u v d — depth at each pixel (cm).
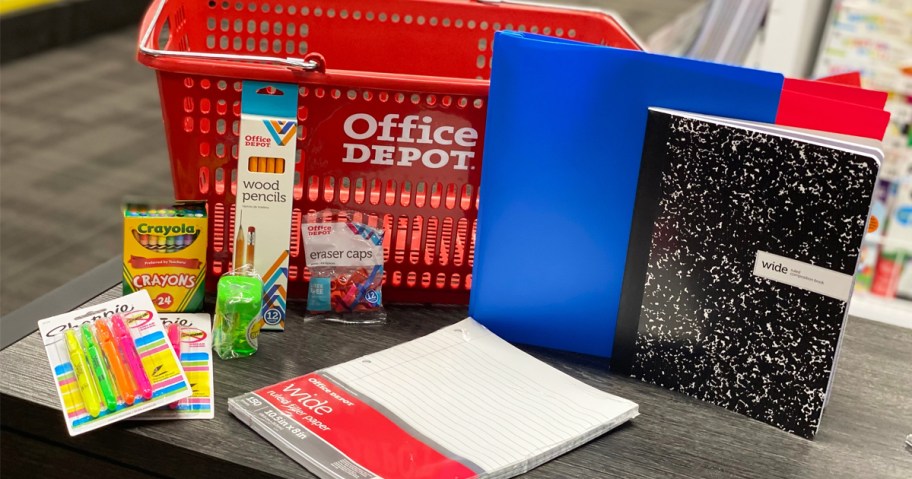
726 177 123
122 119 512
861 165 113
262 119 135
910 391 140
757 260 124
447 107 140
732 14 252
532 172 136
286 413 119
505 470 112
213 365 131
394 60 185
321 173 143
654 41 338
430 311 152
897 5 235
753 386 128
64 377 121
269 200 138
